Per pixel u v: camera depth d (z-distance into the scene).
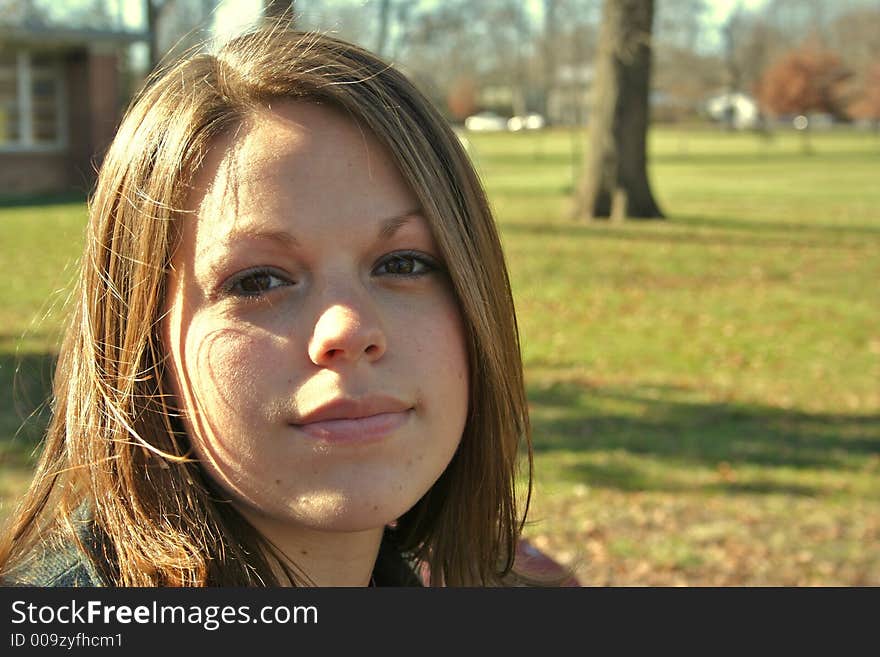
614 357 9.67
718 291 13.12
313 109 1.00
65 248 13.87
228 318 0.94
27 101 25.41
